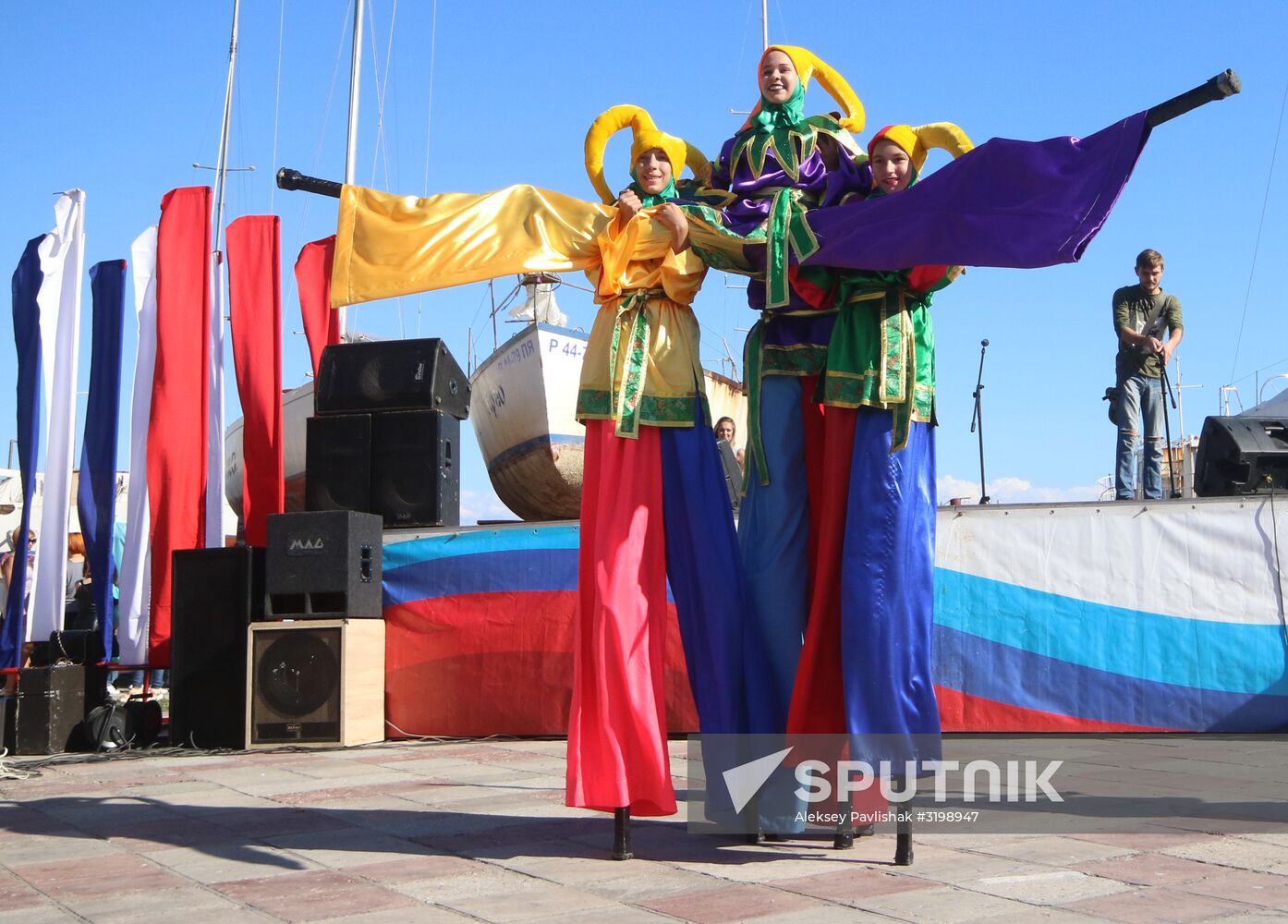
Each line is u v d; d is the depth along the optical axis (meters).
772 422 3.77
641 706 3.54
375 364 8.00
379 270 3.81
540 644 7.23
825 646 3.62
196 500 7.89
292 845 3.89
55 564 7.91
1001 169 3.25
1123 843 3.54
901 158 3.63
